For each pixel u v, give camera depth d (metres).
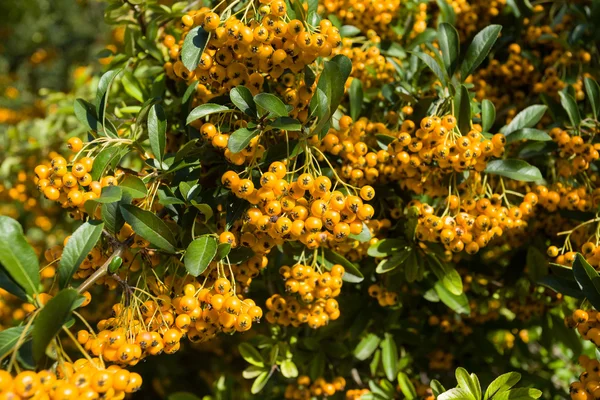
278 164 0.41
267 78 0.47
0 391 0.35
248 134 0.42
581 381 0.43
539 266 0.54
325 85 0.42
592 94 0.50
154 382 0.86
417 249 0.51
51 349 0.38
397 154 0.47
